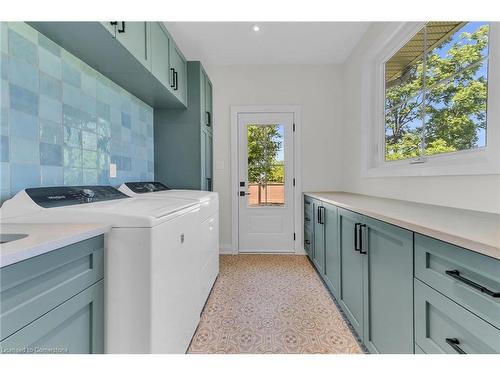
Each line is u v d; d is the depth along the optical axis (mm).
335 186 3607
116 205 1334
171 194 2135
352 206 1682
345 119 3463
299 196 3631
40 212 1092
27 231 896
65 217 1083
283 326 1874
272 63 3537
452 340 852
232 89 3605
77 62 1594
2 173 1135
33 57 1283
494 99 1296
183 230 1480
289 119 3617
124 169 2168
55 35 1333
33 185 1287
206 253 2180
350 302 1780
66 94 1506
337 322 1922
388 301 1260
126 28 1465
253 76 3592
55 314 792
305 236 3484
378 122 2705
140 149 2465
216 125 3621
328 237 2320
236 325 1887
